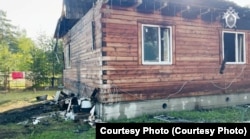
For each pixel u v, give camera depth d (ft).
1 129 24.84
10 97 54.54
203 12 32.22
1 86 73.31
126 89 27.43
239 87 36.78
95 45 28.84
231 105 35.81
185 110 31.40
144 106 28.45
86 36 33.35
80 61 37.52
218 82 34.58
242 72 37.09
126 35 27.53
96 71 28.45
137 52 28.17
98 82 27.58
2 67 74.84
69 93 45.01
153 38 29.55
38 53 76.13
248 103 37.63
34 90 68.64
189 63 31.91
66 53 52.47
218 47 34.53
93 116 26.91
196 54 32.53
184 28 31.53
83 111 28.02
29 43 94.73
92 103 28.66
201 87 32.99
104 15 26.37
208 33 33.55
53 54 75.61
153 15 29.25
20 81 75.97
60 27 45.06
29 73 75.05
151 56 29.43
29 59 77.10
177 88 30.91
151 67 29.07
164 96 29.91
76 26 40.47
